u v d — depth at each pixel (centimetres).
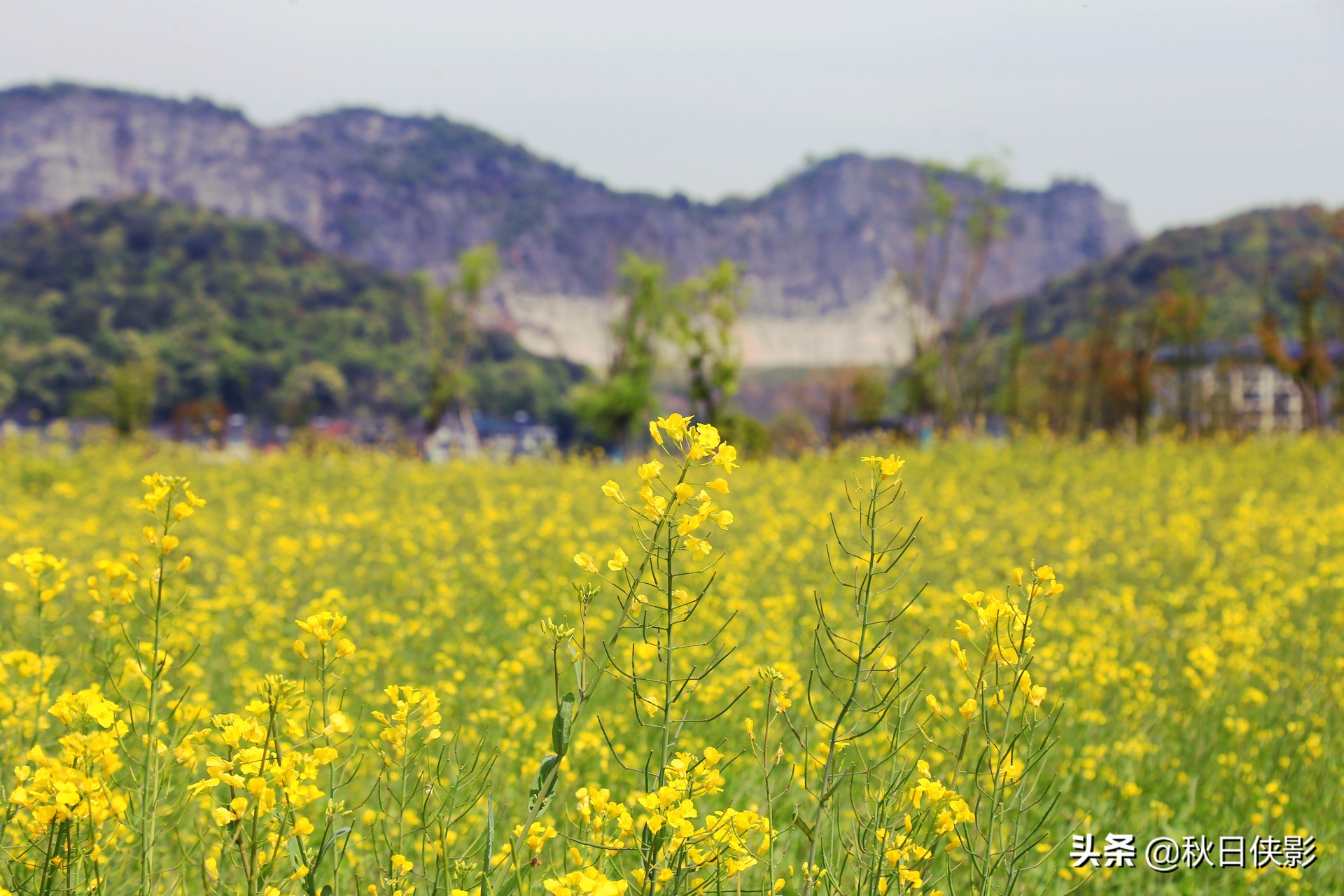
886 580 792
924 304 3347
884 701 275
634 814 385
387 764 273
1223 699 561
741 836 251
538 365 12200
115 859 290
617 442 3484
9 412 9112
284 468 1827
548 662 555
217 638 612
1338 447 1964
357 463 1908
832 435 3719
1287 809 455
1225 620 691
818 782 353
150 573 280
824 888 291
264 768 237
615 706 512
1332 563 912
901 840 272
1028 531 1104
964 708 272
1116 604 766
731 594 736
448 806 286
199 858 316
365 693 519
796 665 561
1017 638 266
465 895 234
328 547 902
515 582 801
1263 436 2422
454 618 735
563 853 345
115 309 10931
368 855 348
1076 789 454
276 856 241
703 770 251
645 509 251
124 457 1900
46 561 317
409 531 1034
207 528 998
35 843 244
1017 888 354
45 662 317
